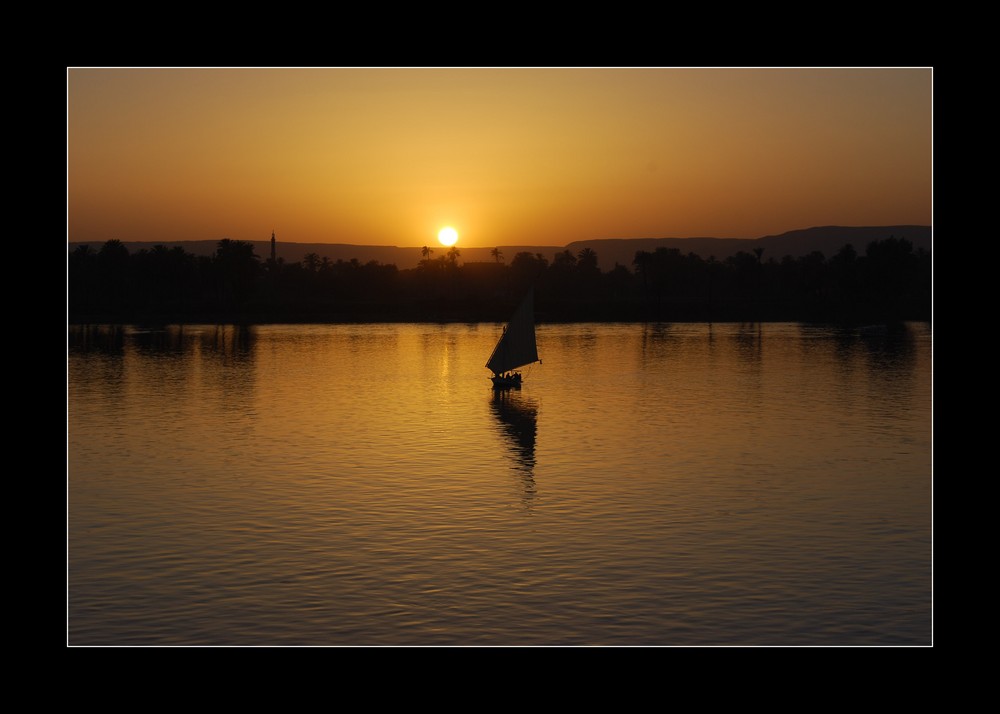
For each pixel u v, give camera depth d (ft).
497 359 314.55
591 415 255.50
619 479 168.35
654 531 130.82
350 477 170.30
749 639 90.07
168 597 102.68
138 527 133.49
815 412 261.03
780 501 151.12
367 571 111.34
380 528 131.64
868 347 488.02
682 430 229.45
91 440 216.95
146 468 181.37
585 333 621.31
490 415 255.91
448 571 111.55
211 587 106.01
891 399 288.51
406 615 96.78
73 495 156.35
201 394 304.91
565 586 106.01
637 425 237.45
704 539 126.82
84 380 346.33
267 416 255.70
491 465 182.19
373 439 215.72
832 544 124.77
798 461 188.24
